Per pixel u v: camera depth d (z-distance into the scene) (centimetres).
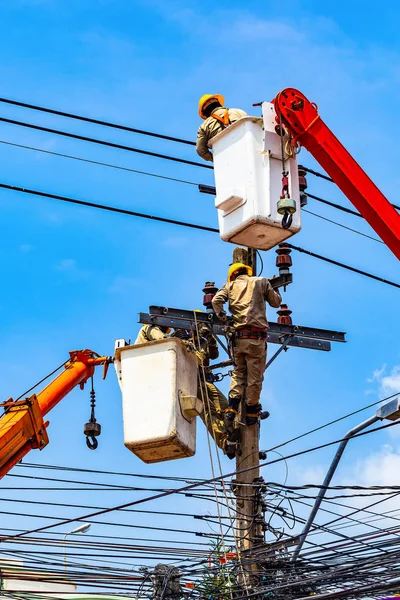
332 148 1429
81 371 1903
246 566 1547
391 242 1438
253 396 1623
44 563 1530
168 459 1606
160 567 1523
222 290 1641
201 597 1528
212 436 1666
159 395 1566
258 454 1630
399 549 1361
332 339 1786
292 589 1495
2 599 2003
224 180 1439
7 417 1745
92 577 1527
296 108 1425
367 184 1439
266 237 1428
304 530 1599
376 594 1307
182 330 1716
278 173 1424
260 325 1620
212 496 1595
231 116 1584
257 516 1592
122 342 1738
